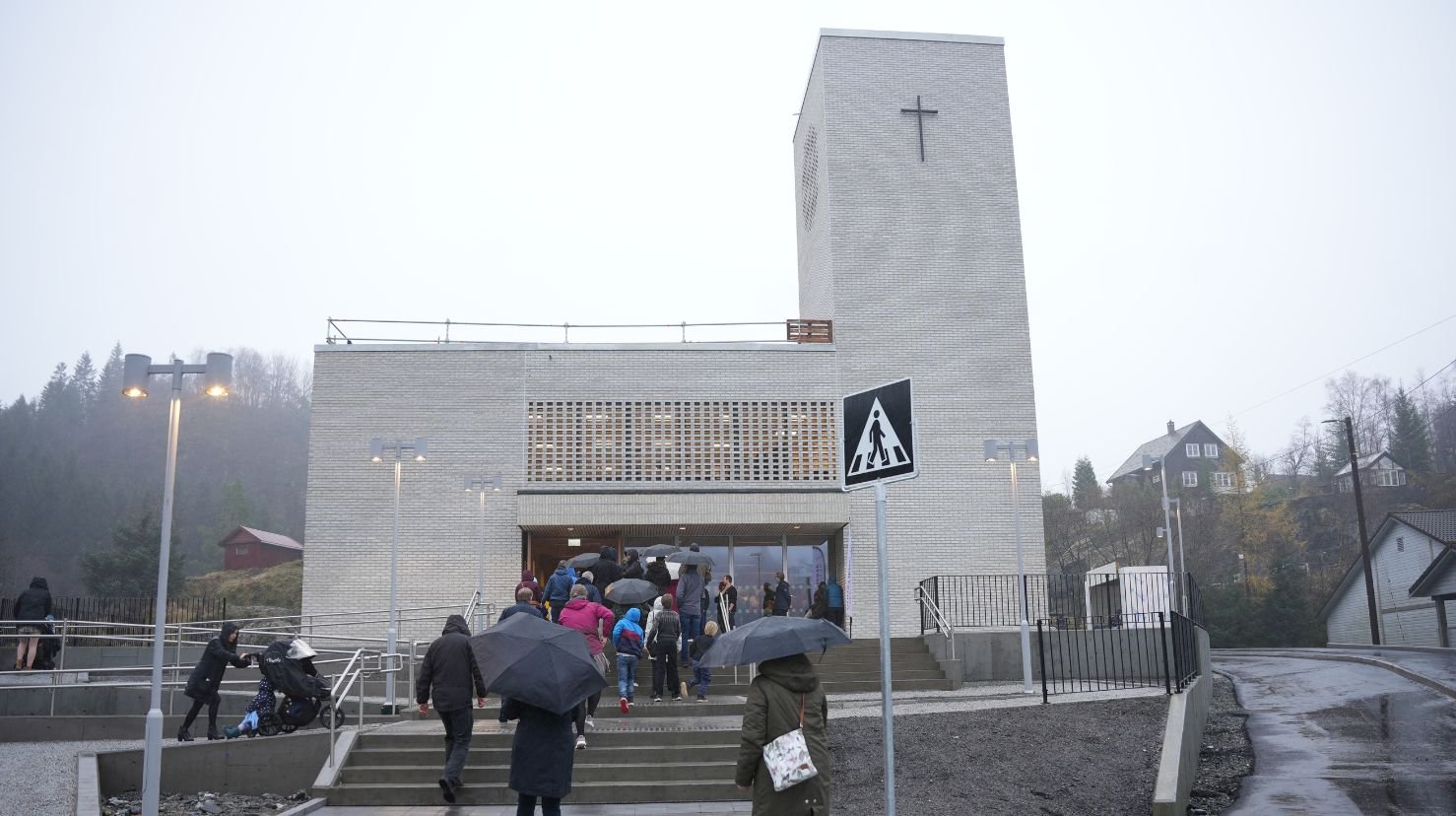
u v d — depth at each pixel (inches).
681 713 630.5
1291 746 561.9
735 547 1144.2
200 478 3710.6
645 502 1080.2
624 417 1114.7
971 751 523.2
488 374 1113.4
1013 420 1135.6
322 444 1085.8
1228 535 2455.7
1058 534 2751.0
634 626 637.3
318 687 586.2
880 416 276.4
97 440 3919.8
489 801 497.0
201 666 594.2
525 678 349.1
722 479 1107.3
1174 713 514.6
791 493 1095.0
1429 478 2568.9
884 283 1159.6
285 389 4473.4
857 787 485.1
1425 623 1680.6
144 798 418.3
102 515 3102.9
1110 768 498.9
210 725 594.6
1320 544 2554.1
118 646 954.1
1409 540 1740.9
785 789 278.2
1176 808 410.0
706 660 291.7
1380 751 532.4
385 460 1086.4
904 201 1179.3
